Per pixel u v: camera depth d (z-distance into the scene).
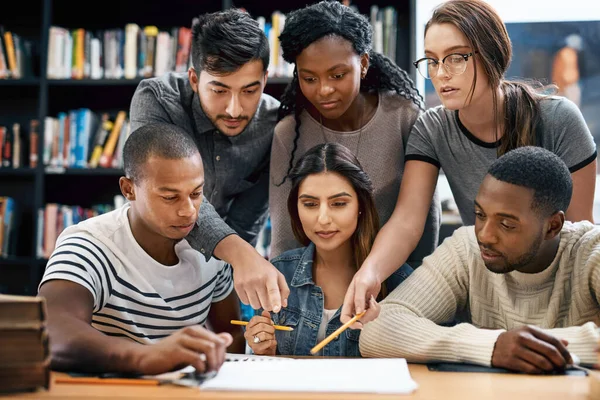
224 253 1.31
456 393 0.90
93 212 2.80
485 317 1.39
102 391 0.89
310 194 1.50
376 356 1.27
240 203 1.95
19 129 2.85
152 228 1.30
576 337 1.14
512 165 1.24
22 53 2.83
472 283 1.40
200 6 2.93
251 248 1.29
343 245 1.56
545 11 2.70
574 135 1.55
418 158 1.64
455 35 1.45
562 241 1.33
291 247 1.76
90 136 2.78
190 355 0.95
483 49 1.45
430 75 1.51
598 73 2.68
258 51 1.53
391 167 1.72
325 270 1.57
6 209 2.81
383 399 0.86
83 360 1.02
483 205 1.24
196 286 1.42
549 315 1.31
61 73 2.78
